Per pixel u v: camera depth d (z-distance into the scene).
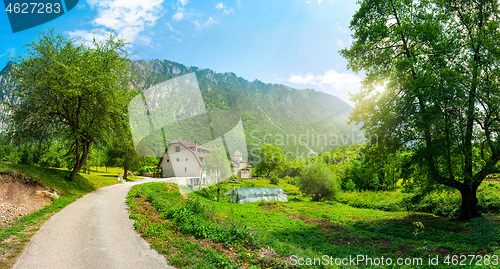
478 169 18.67
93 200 18.58
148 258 8.18
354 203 33.31
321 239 15.05
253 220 20.00
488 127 17.53
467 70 17.72
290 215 24.11
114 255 8.32
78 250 8.70
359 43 21.20
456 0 18.69
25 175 17.72
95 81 20.44
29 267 7.38
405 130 18.28
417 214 22.77
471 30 18.64
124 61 22.78
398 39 19.81
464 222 17.53
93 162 47.66
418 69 18.27
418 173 20.39
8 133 21.41
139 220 12.42
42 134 22.09
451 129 17.22
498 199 21.45
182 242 9.63
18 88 20.53
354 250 12.52
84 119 23.64
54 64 20.23
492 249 10.69
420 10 18.92
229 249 9.40
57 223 12.04
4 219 12.33
